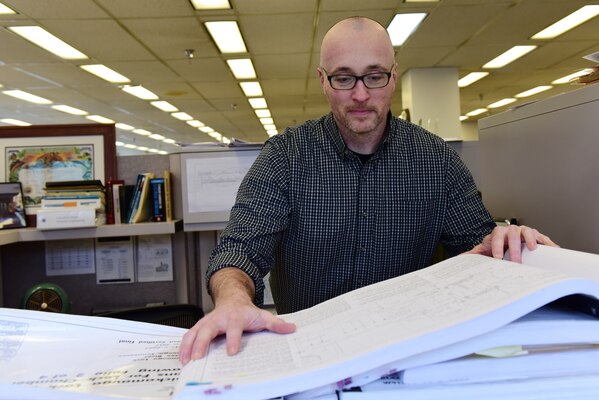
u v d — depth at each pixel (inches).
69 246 59.4
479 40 146.6
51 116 260.5
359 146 32.4
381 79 28.3
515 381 10.0
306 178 32.1
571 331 10.3
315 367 9.8
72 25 119.1
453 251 33.9
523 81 214.1
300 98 230.8
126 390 10.8
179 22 120.2
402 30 134.5
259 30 128.0
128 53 145.1
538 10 121.5
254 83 194.2
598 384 10.0
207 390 9.5
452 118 185.3
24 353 13.5
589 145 24.0
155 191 55.4
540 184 28.5
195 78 181.0
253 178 31.0
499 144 33.9
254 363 11.0
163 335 15.3
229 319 13.7
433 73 185.6
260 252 26.7
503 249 18.1
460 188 33.8
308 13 117.2
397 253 33.6
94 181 53.3
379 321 11.8
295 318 14.9
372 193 32.5
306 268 33.6
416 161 33.3
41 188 57.9
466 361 10.2
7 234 48.8
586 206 24.4
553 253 15.8
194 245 60.6
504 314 10.0
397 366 10.0
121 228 52.2
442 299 12.2
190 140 389.7
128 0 105.8
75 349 13.9
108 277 59.7
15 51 139.6
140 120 281.6
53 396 10.3
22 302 53.2
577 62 179.6
